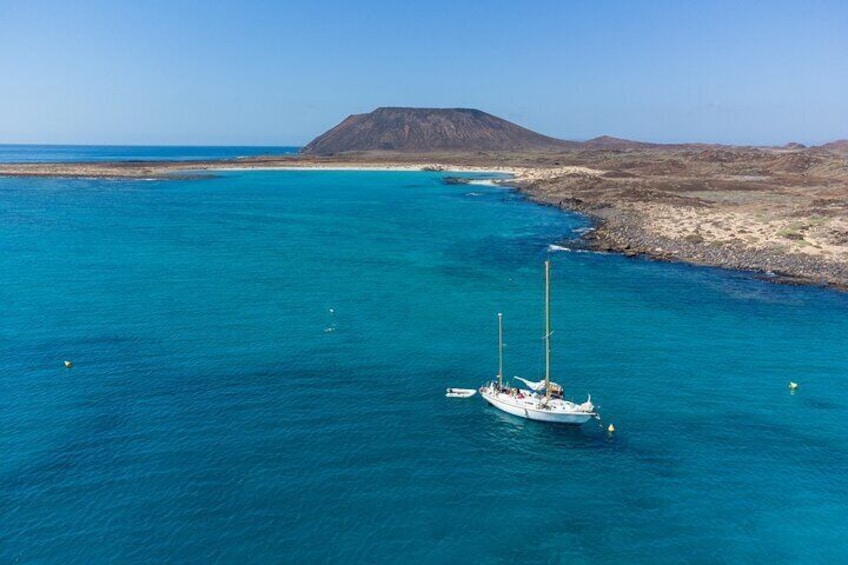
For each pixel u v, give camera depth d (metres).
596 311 68.88
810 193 155.12
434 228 127.25
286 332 61.06
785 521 34.16
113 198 174.75
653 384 50.31
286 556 30.80
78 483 35.91
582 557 31.25
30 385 48.16
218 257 96.00
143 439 40.69
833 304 70.81
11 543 31.16
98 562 30.08
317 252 101.12
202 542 31.52
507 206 164.25
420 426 43.41
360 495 35.56
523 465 39.00
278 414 44.47
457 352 56.72
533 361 54.88
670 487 37.03
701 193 164.75
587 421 44.28
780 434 42.88
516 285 80.31
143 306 68.81
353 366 53.19
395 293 76.06
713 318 66.38
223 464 38.06
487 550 31.58
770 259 90.38
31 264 88.69
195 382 49.28
